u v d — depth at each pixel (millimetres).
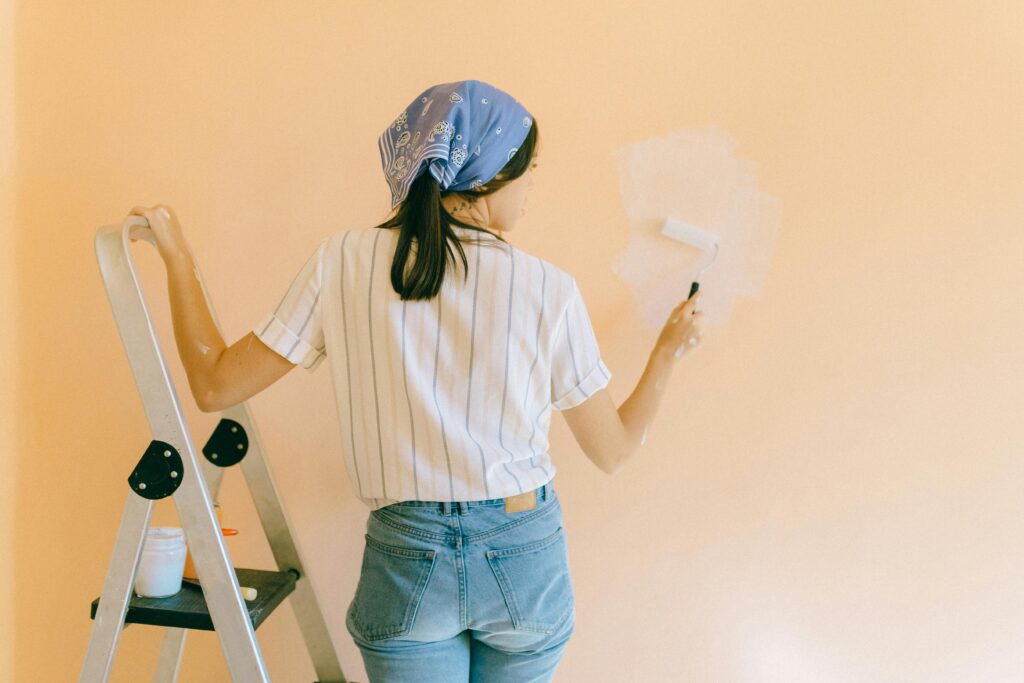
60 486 1646
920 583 1618
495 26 1572
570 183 1585
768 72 1562
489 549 1109
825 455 1612
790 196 1575
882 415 1601
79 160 1609
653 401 1388
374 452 1137
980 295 1578
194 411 1642
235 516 1664
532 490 1162
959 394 1591
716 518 1627
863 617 1628
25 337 1628
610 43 1568
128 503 1134
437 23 1575
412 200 1112
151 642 1669
